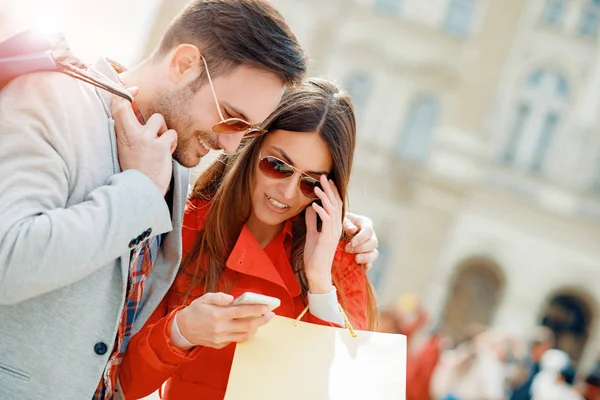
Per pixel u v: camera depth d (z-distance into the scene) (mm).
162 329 2164
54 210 1787
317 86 2678
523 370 9797
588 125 19781
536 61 20031
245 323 2066
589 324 19766
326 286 2559
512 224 19750
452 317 19797
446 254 19672
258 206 2670
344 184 2680
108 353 1972
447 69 20297
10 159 1780
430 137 20328
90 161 1927
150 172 1990
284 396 2158
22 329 1898
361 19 20531
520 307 19578
